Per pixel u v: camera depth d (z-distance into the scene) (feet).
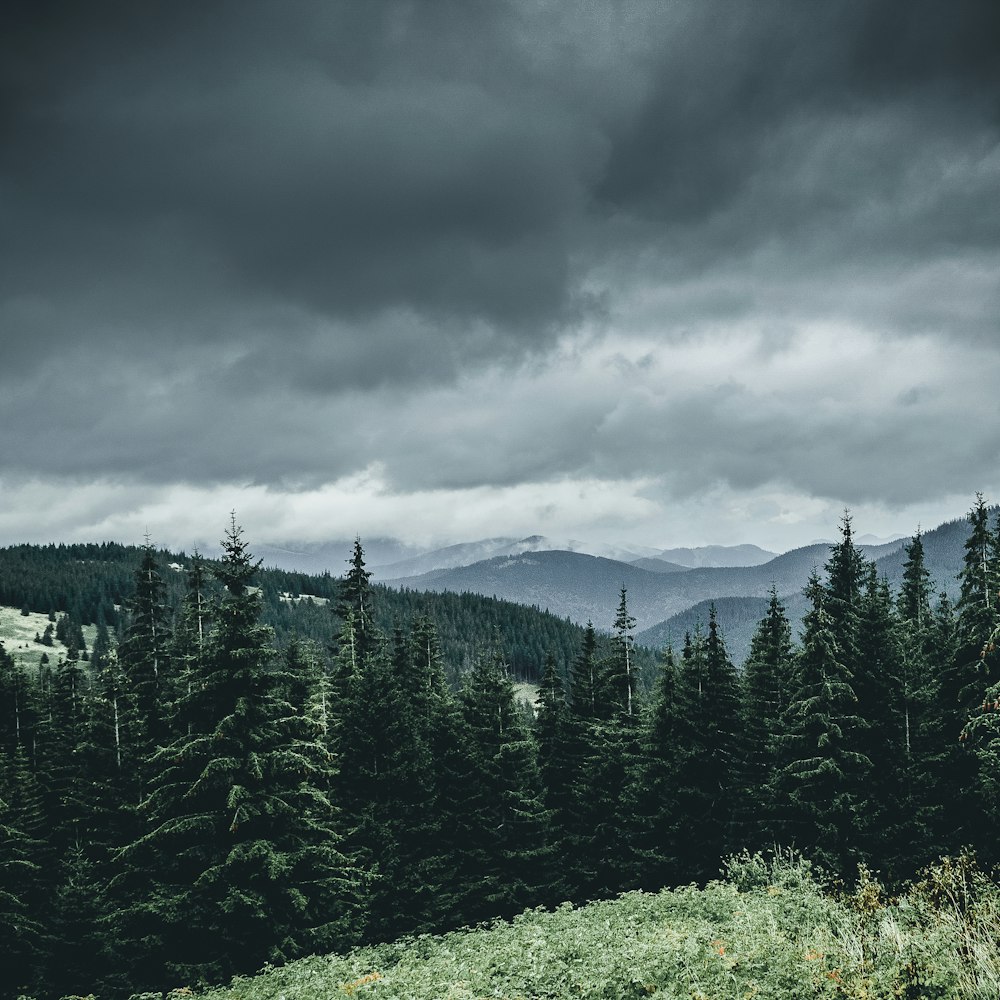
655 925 54.13
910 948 34.12
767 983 33.14
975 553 98.32
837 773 88.28
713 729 114.01
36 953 97.25
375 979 47.29
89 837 119.44
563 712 142.00
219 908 67.26
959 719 95.66
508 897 108.27
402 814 104.37
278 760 70.33
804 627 98.89
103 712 125.29
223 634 73.00
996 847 88.28
